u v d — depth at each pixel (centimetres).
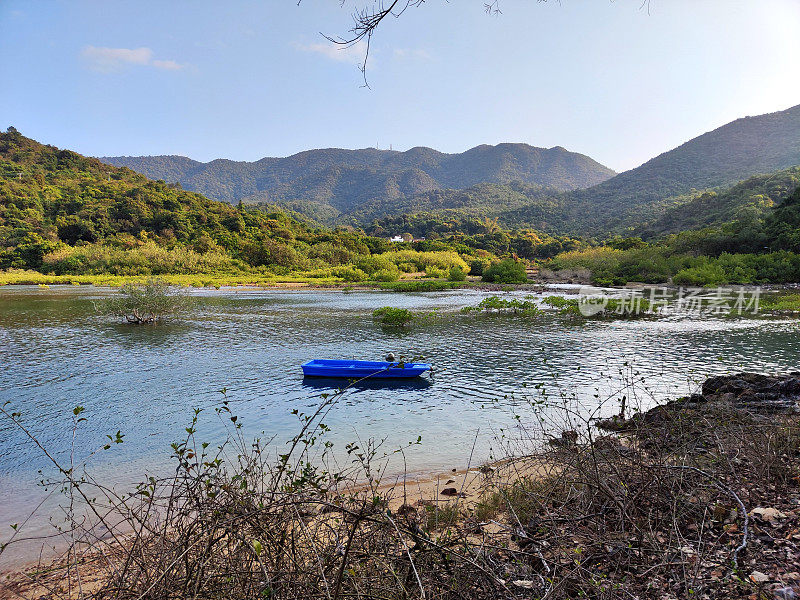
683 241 7281
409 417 1155
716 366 1634
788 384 946
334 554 298
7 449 971
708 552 340
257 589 274
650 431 571
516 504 524
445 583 288
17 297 4725
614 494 404
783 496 440
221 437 1026
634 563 338
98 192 12369
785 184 11262
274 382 1520
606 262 7081
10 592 450
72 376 1606
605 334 2442
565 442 559
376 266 8550
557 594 295
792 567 318
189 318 3228
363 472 805
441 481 760
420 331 2622
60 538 608
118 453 941
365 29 362
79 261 7831
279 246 9394
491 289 5991
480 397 1327
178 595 269
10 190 11144
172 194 12912
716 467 505
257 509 303
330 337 2427
